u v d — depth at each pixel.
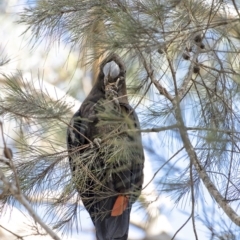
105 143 6.26
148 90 6.68
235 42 6.26
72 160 6.43
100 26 6.71
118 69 7.34
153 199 6.71
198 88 6.59
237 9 5.92
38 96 6.32
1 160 5.61
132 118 6.45
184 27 6.07
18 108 6.23
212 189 5.97
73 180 6.33
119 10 6.25
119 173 6.81
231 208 5.84
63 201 6.51
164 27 6.05
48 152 6.99
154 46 5.84
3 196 6.43
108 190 6.82
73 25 6.83
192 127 5.60
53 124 6.34
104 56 7.69
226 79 6.31
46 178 6.45
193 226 6.09
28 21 7.05
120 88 7.26
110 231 7.03
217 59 6.21
